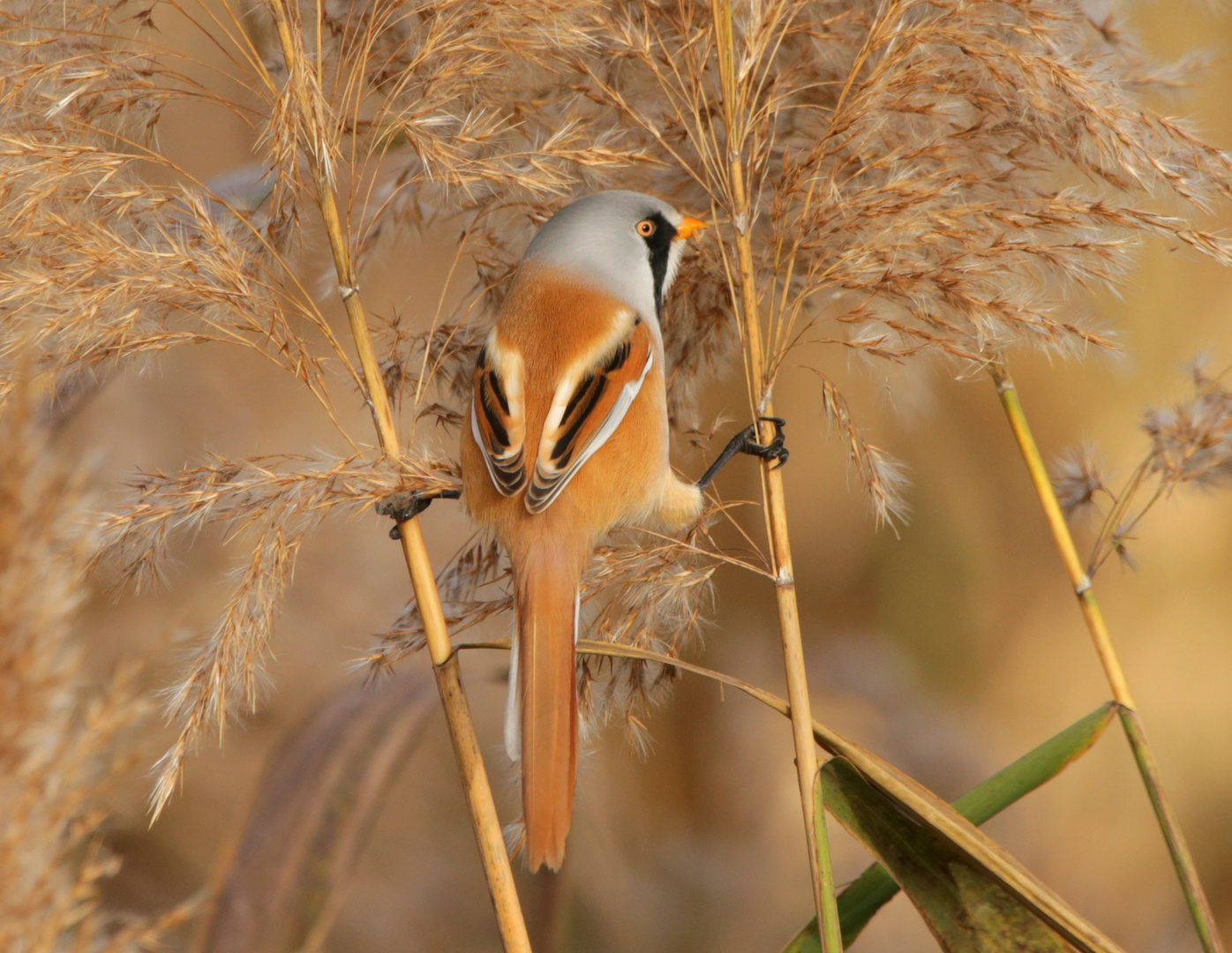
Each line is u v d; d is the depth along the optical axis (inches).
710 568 174.7
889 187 174.4
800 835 198.2
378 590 186.7
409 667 175.6
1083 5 175.8
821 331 175.8
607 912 183.6
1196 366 175.8
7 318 173.8
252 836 174.6
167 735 179.6
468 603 175.3
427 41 174.2
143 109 174.4
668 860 188.1
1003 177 175.0
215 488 173.9
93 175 174.1
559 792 173.8
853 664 212.5
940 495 220.5
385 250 175.9
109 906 180.1
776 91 175.0
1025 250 174.2
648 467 175.8
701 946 183.5
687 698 203.6
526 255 176.4
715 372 176.7
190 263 174.1
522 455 175.2
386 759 174.9
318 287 175.8
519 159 175.2
